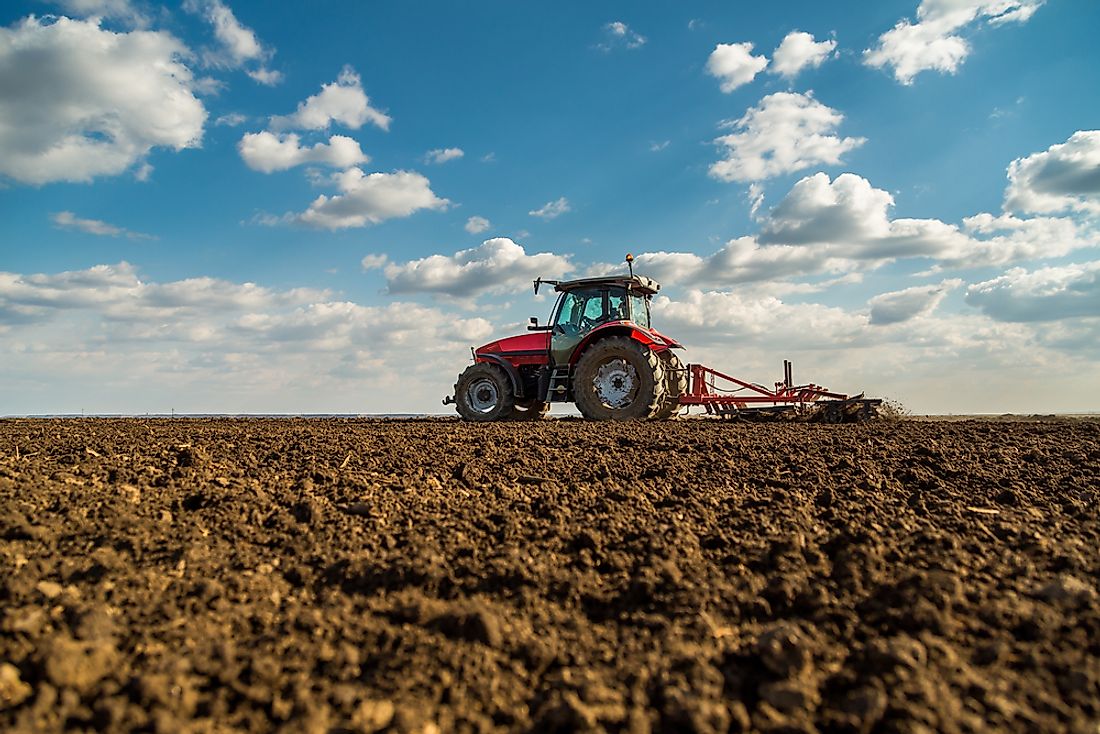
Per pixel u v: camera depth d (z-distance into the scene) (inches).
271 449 220.8
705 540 130.0
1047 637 92.0
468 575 114.9
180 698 80.0
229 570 116.6
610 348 385.7
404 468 188.9
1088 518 141.9
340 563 118.6
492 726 78.7
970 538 129.0
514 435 264.8
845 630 98.0
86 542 127.2
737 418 386.6
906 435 260.4
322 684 85.4
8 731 72.6
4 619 94.0
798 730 76.5
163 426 324.8
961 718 76.2
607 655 92.7
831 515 144.0
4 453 207.8
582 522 137.9
